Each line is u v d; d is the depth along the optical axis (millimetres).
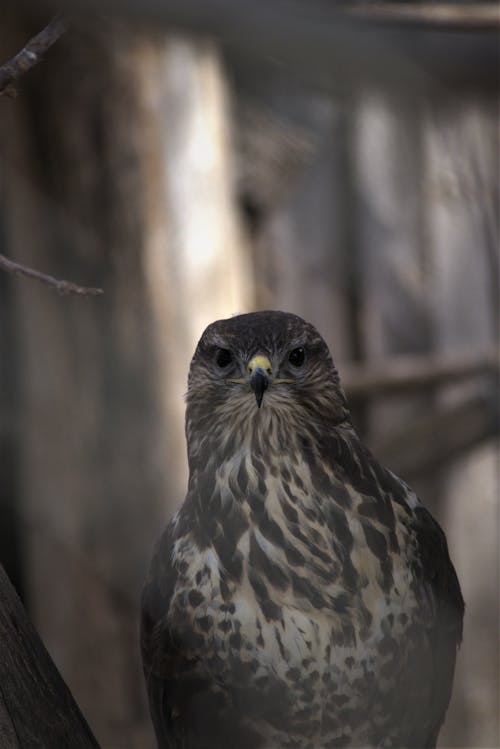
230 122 12875
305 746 6453
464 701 13602
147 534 11984
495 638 13625
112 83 11633
